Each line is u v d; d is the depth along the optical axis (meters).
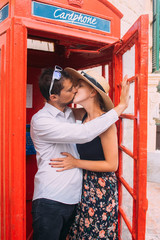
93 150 1.47
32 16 1.29
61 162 1.39
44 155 1.42
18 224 1.29
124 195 1.97
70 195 1.41
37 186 1.41
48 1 1.33
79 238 1.50
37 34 1.40
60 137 1.31
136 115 1.36
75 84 1.50
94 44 1.63
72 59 2.34
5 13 1.35
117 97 1.73
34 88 2.24
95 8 1.53
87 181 1.48
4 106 1.35
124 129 1.85
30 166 2.21
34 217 1.36
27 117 2.21
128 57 1.73
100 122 1.30
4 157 1.35
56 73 1.34
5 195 1.34
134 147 1.39
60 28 1.37
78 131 1.29
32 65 2.22
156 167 4.84
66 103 1.45
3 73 1.35
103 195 1.45
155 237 2.61
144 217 1.29
